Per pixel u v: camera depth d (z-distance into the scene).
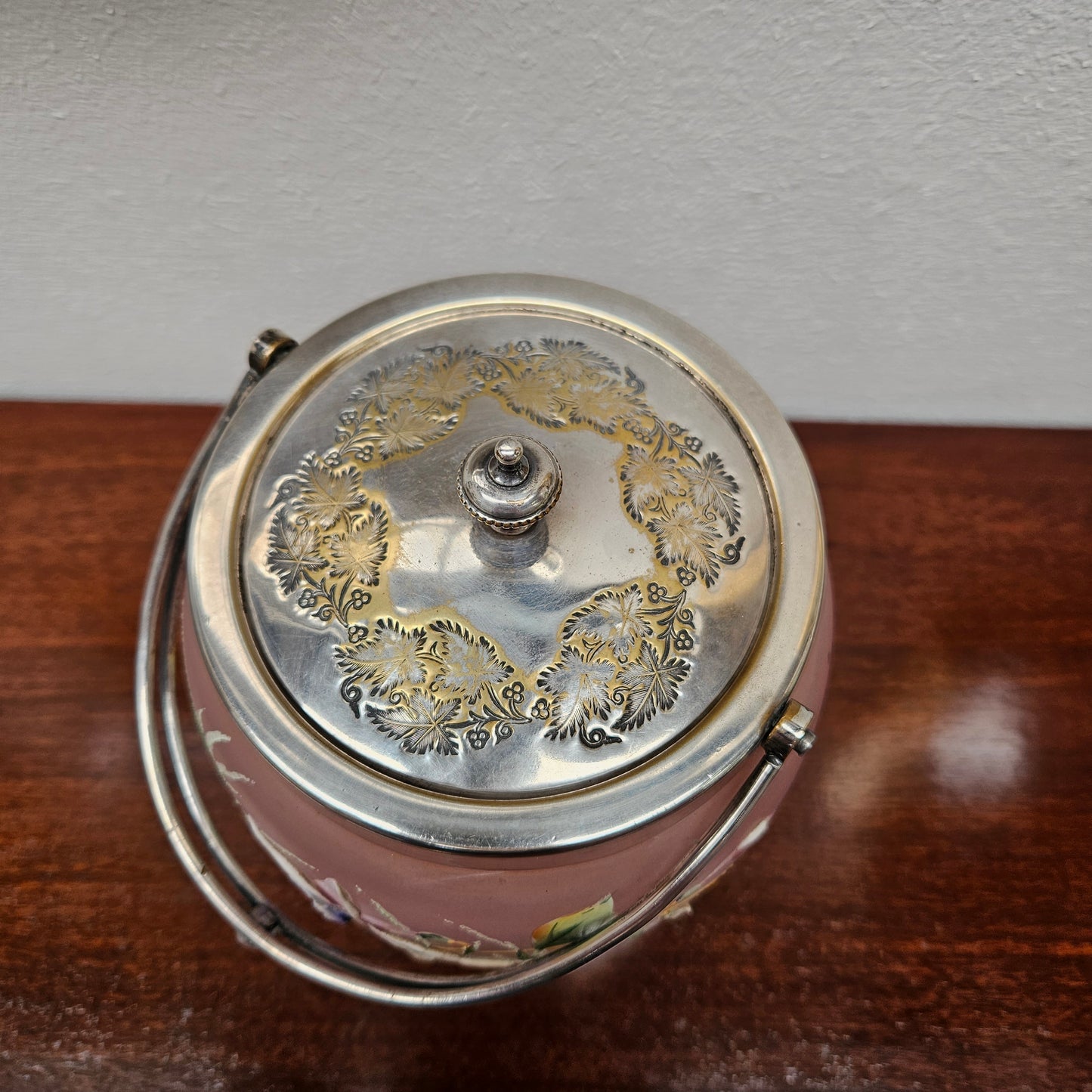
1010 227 0.66
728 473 0.49
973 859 0.65
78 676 0.71
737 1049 0.60
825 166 0.63
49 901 0.64
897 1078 0.59
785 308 0.76
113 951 0.63
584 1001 0.62
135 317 0.78
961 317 0.75
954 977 0.62
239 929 0.54
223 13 0.52
